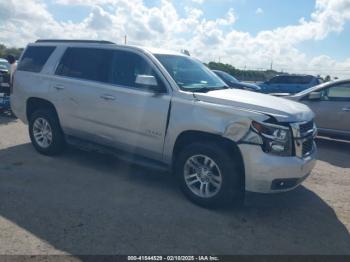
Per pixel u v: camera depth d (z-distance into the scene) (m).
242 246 3.36
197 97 4.18
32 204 4.00
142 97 4.53
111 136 4.97
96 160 5.82
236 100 4.02
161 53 4.91
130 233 3.46
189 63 5.16
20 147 6.41
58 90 5.50
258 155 3.74
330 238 3.62
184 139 4.34
